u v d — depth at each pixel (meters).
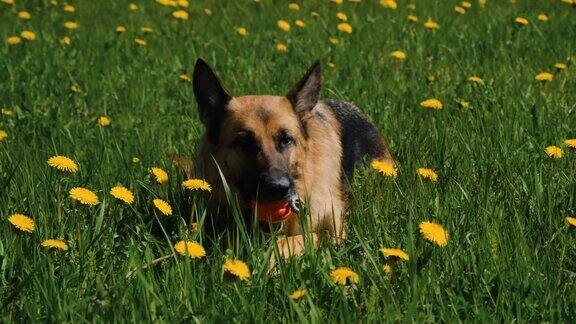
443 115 6.86
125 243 4.36
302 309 3.64
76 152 6.00
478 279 3.88
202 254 3.91
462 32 10.88
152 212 4.94
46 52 9.70
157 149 6.25
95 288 3.88
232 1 13.88
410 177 5.36
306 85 5.63
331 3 13.03
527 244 4.25
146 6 13.52
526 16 11.72
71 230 4.42
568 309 3.70
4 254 4.04
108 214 4.82
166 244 4.54
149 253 4.07
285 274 3.89
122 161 5.70
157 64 9.45
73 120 7.15
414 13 12.65
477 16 12.24
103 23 12.36
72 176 5.43
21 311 3.61
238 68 9.22
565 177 5.27
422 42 10.30
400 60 9.31
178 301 3.70
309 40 10.45
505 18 11.77
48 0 13.41
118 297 3.59
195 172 5.66
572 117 6.76
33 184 4.91
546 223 4.53
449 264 4.09
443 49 9.93
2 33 10.97
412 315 3.40
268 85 8.28
